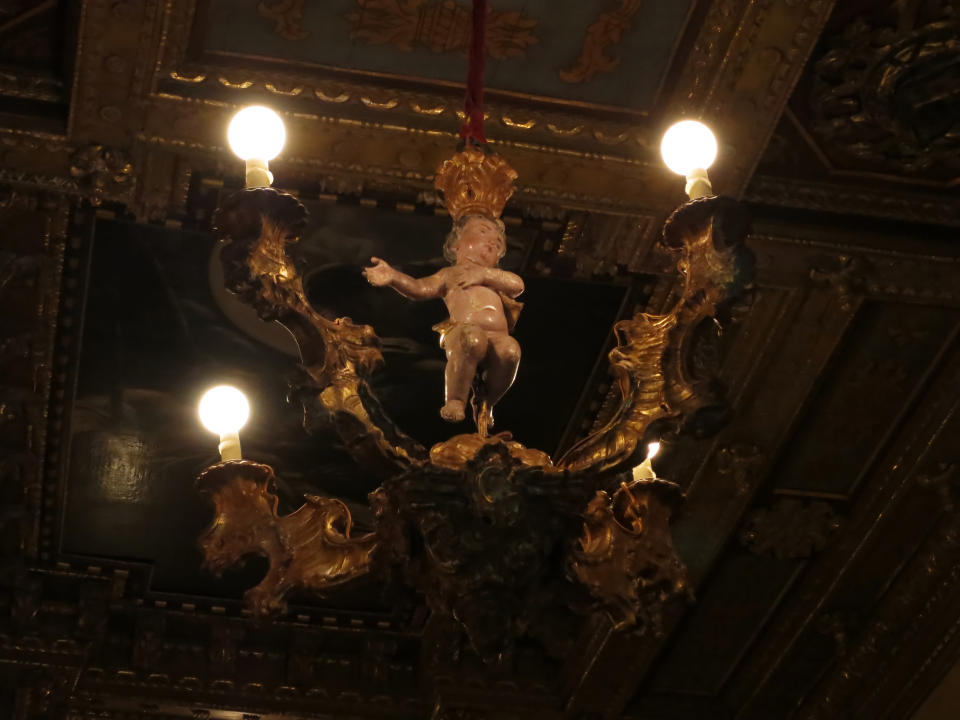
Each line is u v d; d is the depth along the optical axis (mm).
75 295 6395
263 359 6809
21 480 7320
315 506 3520
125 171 5633
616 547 3305
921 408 7203
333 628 8508
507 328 3566
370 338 3318
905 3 5234
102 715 8266
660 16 5211
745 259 3238
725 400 3205
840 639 8312
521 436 7332
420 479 2996
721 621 8406
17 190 5750
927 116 5672
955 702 7902
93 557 7953
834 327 6688
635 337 3371
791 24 5227
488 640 3047
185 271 6320
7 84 5293
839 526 7809
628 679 8516
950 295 6520
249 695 8422
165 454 7344
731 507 7641
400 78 5426
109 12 4969
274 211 3229
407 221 6094
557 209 5980
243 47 5246
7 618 7984
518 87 5488
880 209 6145
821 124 5738
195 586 8211
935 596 7906
